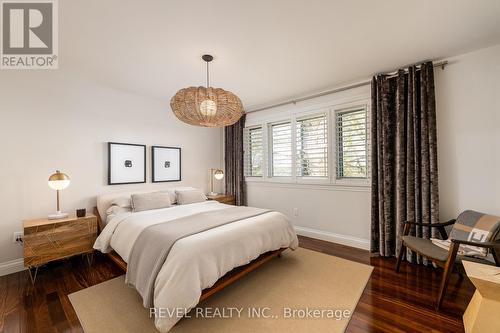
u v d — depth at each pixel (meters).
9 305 1.88
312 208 3.67
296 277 2.32
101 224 2.87
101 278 2.32
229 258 1.88
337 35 2.04
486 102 2.27
